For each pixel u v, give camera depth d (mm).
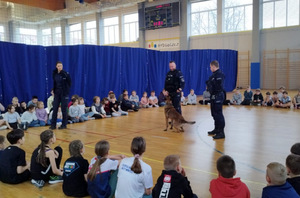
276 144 4434
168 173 2027
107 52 9102
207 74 13516
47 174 2875
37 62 7688
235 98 10281
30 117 6199
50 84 8039
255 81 15320
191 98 10664
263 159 3648
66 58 8234
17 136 2953
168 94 5812
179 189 1948
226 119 6988
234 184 1876
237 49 15930
